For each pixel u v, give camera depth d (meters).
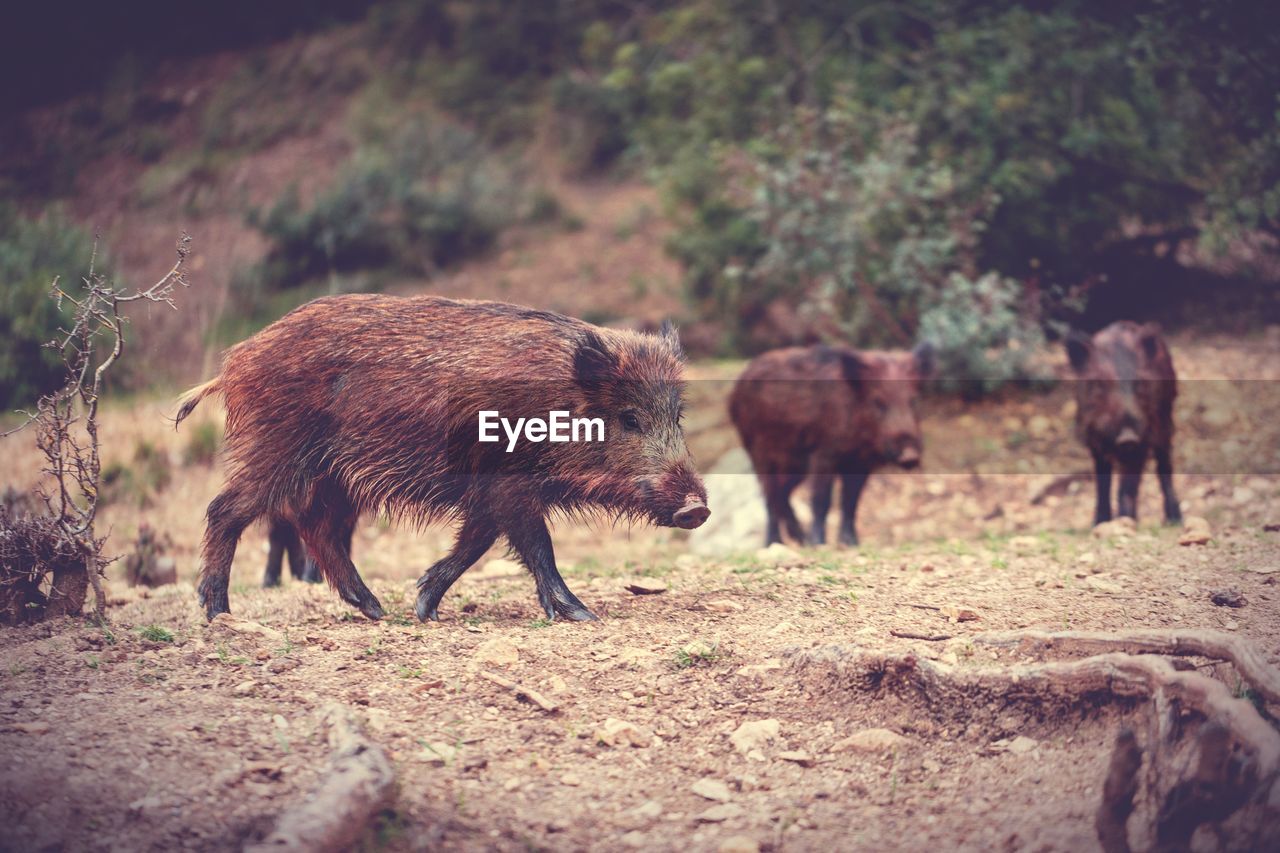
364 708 4.07
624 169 23.83
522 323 5.16
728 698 4.30
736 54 16.06
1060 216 13.86
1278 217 12.78
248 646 4.73
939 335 12.11
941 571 6.19
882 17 15.77
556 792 3.66
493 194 22.69
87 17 28.91
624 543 9.93
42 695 4.07
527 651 4.68
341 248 21.42
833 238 13.27
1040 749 3.79
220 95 27.17
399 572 8.40
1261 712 3.70
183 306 18.88
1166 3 12.38
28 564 5.20
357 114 25.80
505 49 26.67
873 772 3.79
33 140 26.25
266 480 5.21
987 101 13.63
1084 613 5.06
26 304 14.53
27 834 3.11
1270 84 12.13
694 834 3.45
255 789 3.42
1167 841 3.24
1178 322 13.81
